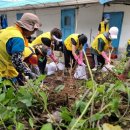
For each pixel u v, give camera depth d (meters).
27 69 2.25
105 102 1.28
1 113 1.14
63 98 1.40
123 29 8.49
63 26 10.57
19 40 2.20
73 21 10.05
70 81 1.92
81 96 1.40
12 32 2.22
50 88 1.62
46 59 3.96
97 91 1.29
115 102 1.18
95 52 4.91
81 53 4.20
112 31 4.80
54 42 4.29
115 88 1.37
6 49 2.22
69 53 4.61
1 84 1.44
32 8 10.95
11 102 1.25
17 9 11.81
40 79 1.46
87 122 1.08
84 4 9.01
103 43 4.80
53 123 1.09
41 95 1.27
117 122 1.15
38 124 1.15
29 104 1.22
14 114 1.15
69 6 10.00
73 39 4.39
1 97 1.22
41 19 11.64
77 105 1.19
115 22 8.67
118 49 8.47
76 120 1.04
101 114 1.10
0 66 2.26
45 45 4.04
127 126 1.13
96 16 9.18
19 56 2.21
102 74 2.07
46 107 1.23
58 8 10.58
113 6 8.60
